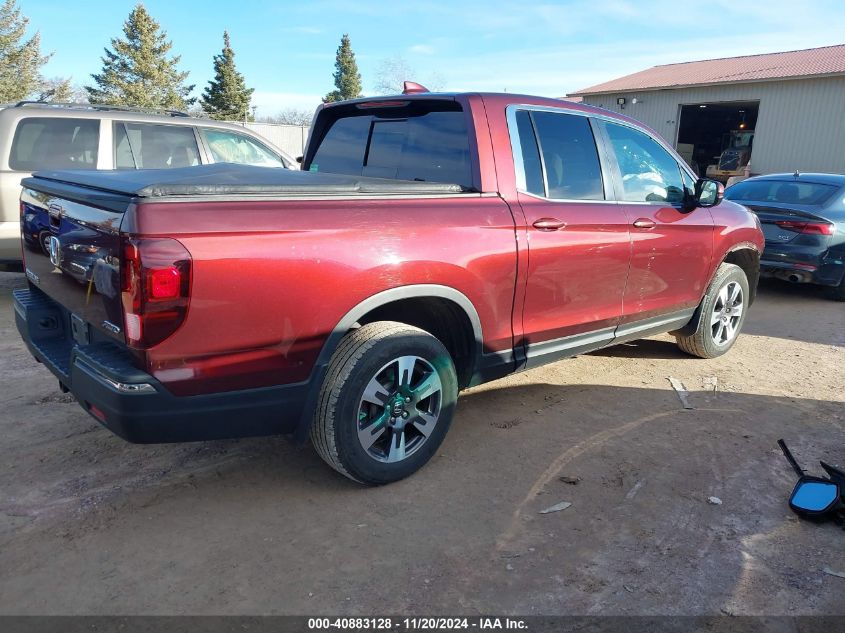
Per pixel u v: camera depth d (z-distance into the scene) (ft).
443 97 11.93
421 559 8.83
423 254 10.08
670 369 16.98
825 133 77.82
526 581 8.42
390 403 10.31
